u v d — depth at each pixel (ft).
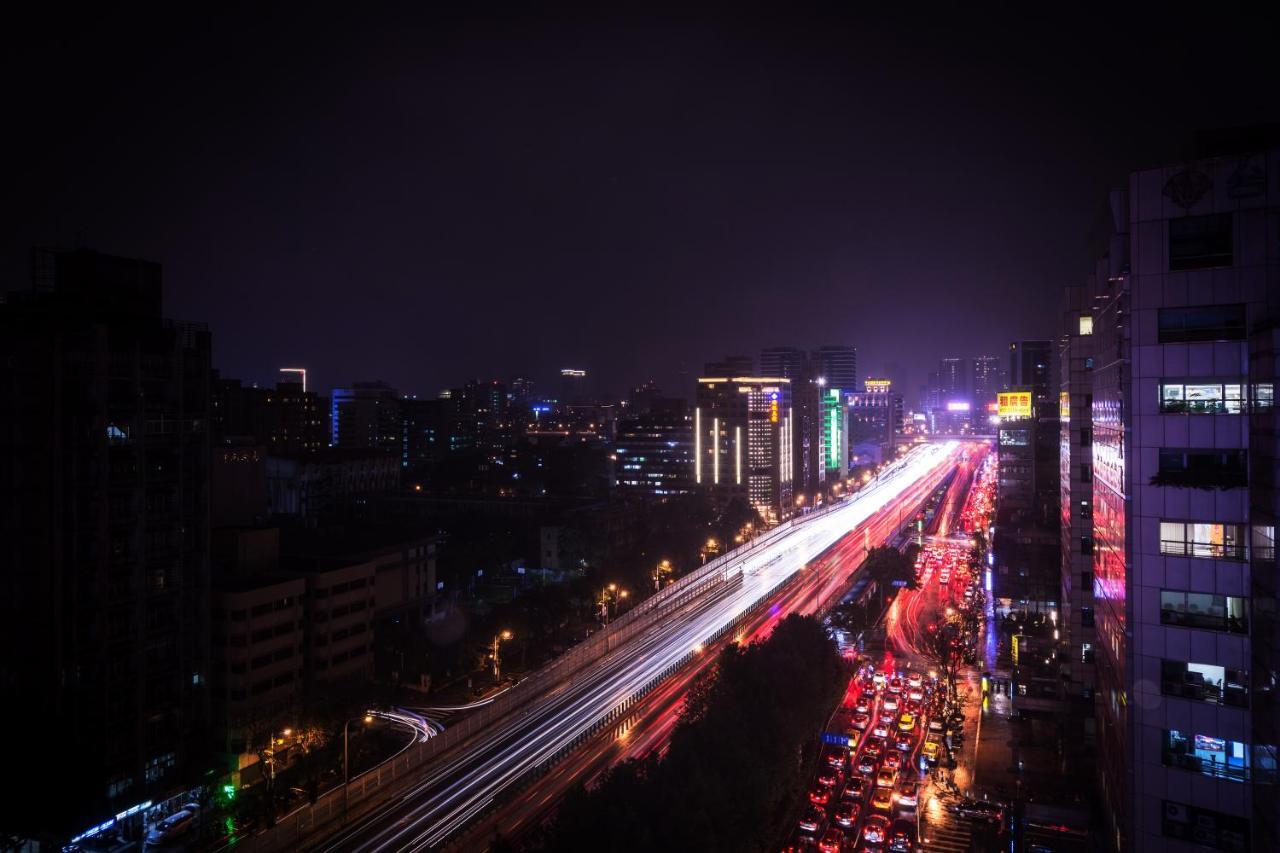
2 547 298.97
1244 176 177.06
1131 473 187.32
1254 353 171.53
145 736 318.65
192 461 345.51
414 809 289.94
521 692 413.80
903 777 319.68
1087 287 332.19
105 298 331.36
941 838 275.39
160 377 332.60
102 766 291.58
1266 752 163.12
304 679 398.21
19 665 296.51
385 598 495.00
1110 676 234.38
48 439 295.07
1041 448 533.96
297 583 382.42
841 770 325.42
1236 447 176.76
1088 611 326.65
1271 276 174.50
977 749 345.92
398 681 426.10
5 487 298.15
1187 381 182.09
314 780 307.99
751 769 251.80
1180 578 181.57
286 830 282.56
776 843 271.90
